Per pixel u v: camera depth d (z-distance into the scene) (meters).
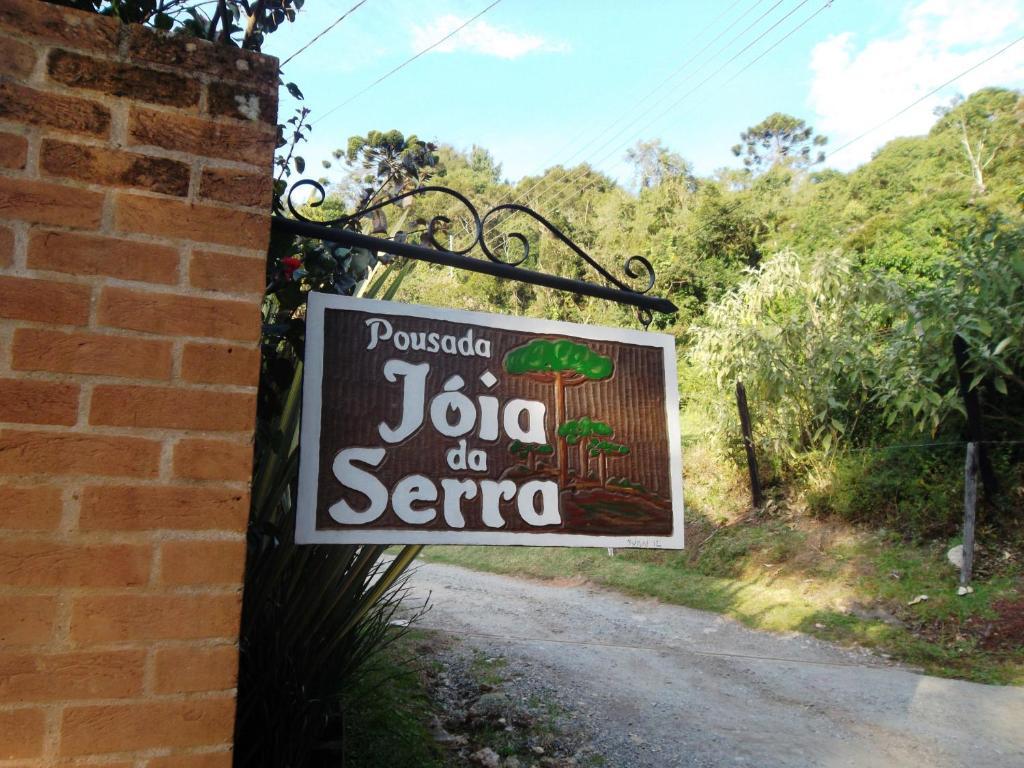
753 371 11.27
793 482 11.45
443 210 27.84
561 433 2.18
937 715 5.34
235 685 1.42
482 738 4.71
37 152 1.44
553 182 38.75
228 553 1.45
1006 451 9.14
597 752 4.57
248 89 1.63
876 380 10.33
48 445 1.37
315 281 2.62
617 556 11.91
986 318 8.39
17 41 1.47
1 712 1.28
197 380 1.48
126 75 1.53
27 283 1.40
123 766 1.33
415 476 2.00
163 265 1.50
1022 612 7.15
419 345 2.08
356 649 3.23
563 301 26.52
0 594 1.31
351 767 3.60
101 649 1.35
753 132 56.56
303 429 1.92
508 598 9.92
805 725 5.14
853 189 30.61
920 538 9.09
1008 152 26.94
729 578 10.14
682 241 26.30
